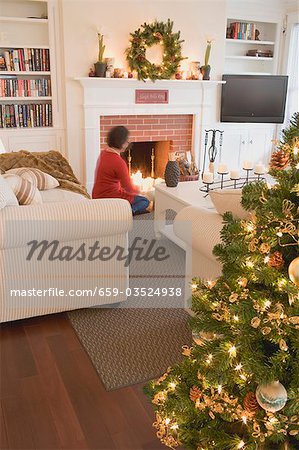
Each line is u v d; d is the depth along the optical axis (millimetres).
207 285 1448
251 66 6227
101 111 5004
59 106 4934
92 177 5156
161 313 2680
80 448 1669
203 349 1342
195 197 3438
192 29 5266
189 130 5645
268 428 1162
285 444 1246
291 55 5965
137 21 4945
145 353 2270
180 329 2504
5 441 1694
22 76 4887
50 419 1812
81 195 3596
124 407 1889
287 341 1175
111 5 4773
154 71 4984
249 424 1251
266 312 1147
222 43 5496
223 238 1398
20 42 4789
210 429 1317
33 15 4797
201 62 5438
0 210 2197
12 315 2449
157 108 5289
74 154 5059
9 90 4730
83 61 4820
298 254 1194
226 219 1423
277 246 1206
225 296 1336
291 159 1219
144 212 4707
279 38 5988
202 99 5527
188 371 1453
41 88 4855
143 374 2104
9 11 4715
